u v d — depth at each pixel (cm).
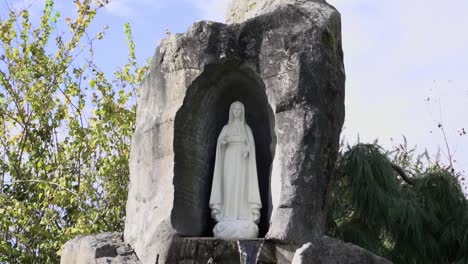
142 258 988
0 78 1700
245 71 1024
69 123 1686
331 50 1001
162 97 1044
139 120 1070
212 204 1024
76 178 1658
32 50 1705
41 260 1526
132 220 1041
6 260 1498
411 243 1203
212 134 1062
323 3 1052
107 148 1634
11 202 1576
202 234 1030
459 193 1238
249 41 1016
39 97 1712
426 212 1214
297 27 996
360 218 1201
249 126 1057
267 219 1019
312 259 919
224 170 1033
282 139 977
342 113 1012
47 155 1723
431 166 1326
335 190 1162
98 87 1712
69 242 1049
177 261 967
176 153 1019
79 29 1783
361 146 1177
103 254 997
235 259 968
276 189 975
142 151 1053
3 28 1712
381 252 1178
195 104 1035
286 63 988
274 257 959
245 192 1024
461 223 1216
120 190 1598
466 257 1206
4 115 1731
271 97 994
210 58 1012
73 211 1573
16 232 1566
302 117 967
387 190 1180
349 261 936
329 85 988
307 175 958
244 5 1125
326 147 975
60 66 1731
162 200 1009
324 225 975
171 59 1038
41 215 1595
